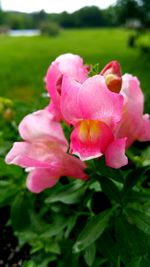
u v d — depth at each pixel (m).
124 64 1.47
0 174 0.24
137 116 0.17
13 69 1.44
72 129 0.17
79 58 0.17
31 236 0.25
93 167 0.17
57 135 0.16
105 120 0.15
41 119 0.17
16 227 0.24
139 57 1.61
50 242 0.24
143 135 0.17
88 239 0.17
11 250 0.29
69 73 0.16
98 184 0.20
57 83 0.16
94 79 0.14
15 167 0.24
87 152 0.15
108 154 0.15
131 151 0.26
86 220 0.21
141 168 0.17
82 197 0.19
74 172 0.17
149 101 0.33
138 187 0.21
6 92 1.03
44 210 0.25
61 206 0.21
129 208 0.18
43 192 0.25
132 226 0.17
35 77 1.24
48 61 1.63
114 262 0.19
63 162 0.16
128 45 1.82
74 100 0.15
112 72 0.16
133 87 0.17
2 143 0.27
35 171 0.17
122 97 0.14
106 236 0.19
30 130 0.16
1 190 0.24
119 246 0.17
